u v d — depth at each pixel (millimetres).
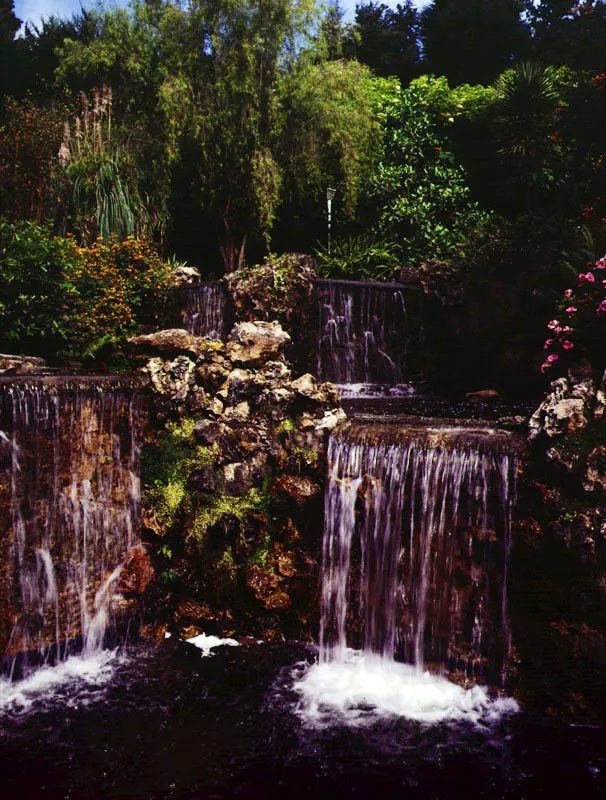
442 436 6156
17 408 6242
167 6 13555
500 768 5004
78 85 17422
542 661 5684
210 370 7496
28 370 8406
